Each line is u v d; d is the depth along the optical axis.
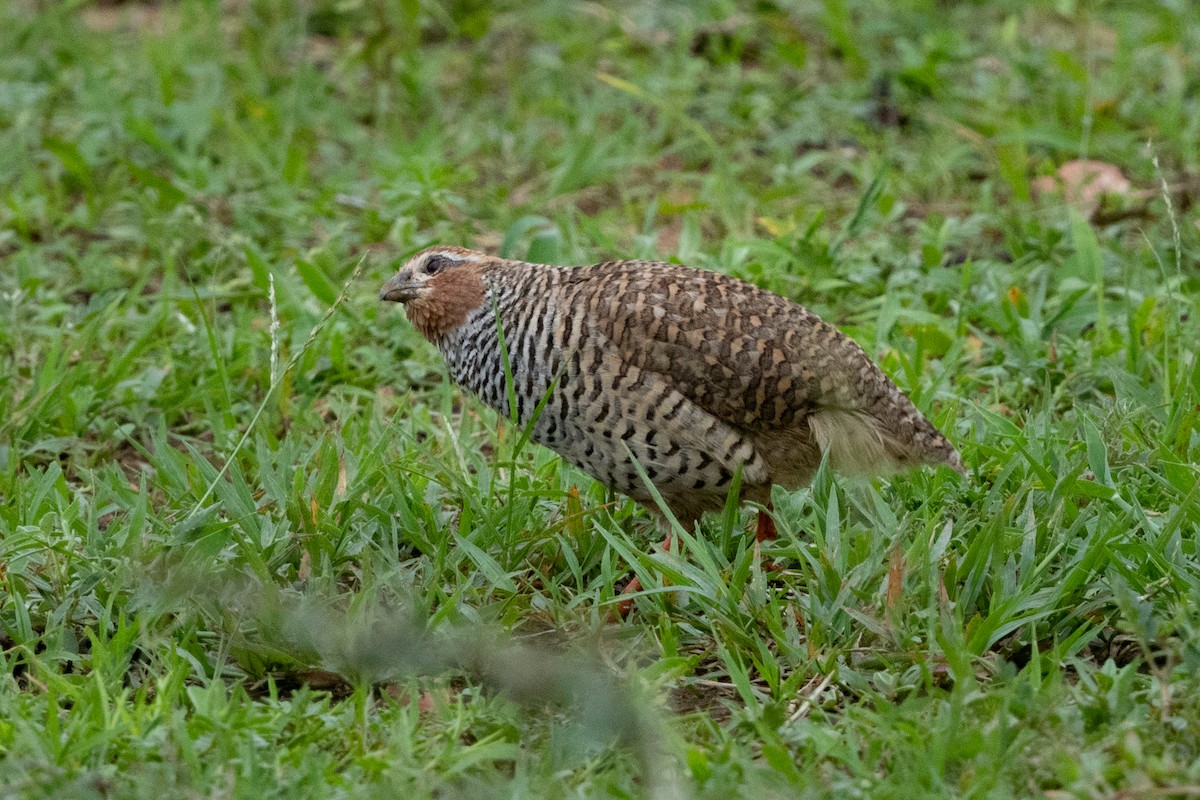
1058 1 18.86
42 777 7.30
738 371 9.27
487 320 9.98
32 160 16.81
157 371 12.48
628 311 9.30
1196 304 12.59
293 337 12.80
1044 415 10.63
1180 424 10.43
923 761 7.30
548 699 8.15
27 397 11.94
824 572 8.91
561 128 17.70
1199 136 16.45
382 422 11.51
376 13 18.30
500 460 11.02
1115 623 8.57
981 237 14.75
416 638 8.49
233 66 18.69
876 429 9.55
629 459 9.55
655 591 8.80
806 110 17.36
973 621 8.56
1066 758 7.19
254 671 8.70
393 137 17.17
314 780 7.26
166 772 7.35
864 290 13.59
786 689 8.30
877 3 20.02
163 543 9.28
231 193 15.84
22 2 22.00
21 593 9.28
